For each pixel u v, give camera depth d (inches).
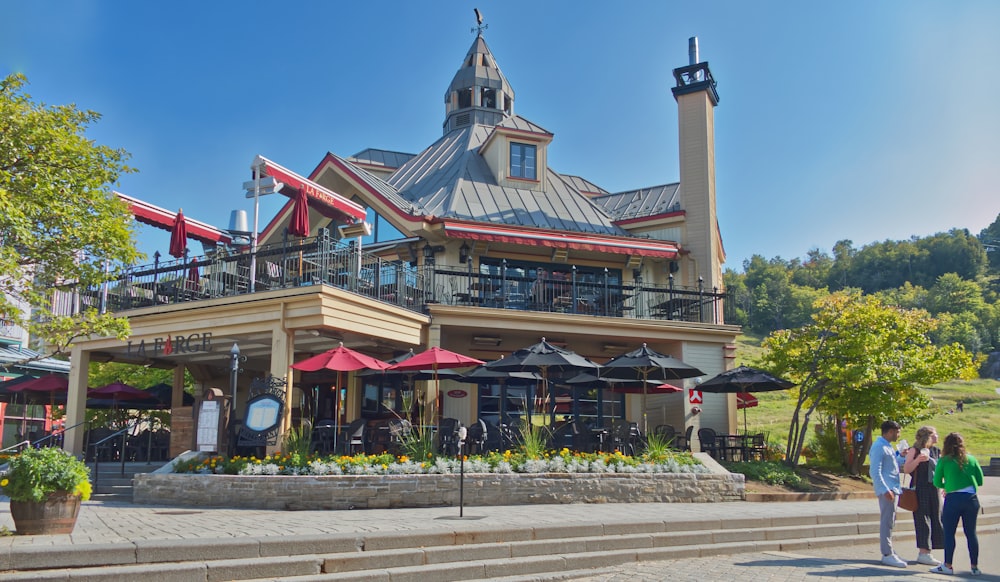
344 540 313.1
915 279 5137.8
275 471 481.4
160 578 269.0
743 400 883.4
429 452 524.1
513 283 796.0
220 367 842.2
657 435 639.8
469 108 1067.3
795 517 448.1
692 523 406.9
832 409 773.3
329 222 870.4
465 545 333.1
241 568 282.8
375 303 613.6
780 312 4372.5
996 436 1647.4
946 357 725.9
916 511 376.5
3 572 261.4
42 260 530.0
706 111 891.4
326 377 797.9
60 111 534.6
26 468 328.5
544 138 908.0
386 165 1021.2
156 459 764.0
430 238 776.9
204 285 657.6
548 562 335.6
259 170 667.4
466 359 535.8
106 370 1010.7
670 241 844.0
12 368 895.1
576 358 573.6
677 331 773.9
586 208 911.0
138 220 697.0
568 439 582.9
